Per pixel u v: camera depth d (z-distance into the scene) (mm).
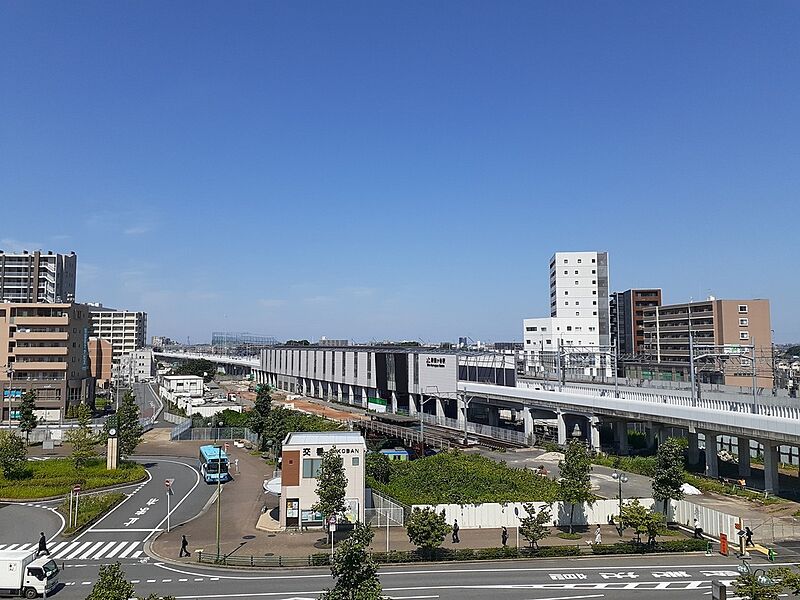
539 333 155375
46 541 43156
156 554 40094
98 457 73375
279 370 182250
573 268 155375
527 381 112688
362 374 127938
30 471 64812
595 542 41188
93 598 20297
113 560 38844
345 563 21547
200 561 38125
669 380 112000
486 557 38719
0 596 32406
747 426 56531
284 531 44906
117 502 54750
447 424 97562
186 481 64625
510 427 105812
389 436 86062
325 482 42031
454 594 32688
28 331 107375
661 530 43156
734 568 36719
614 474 64375
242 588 33688
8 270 170000
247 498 56625
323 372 148375
